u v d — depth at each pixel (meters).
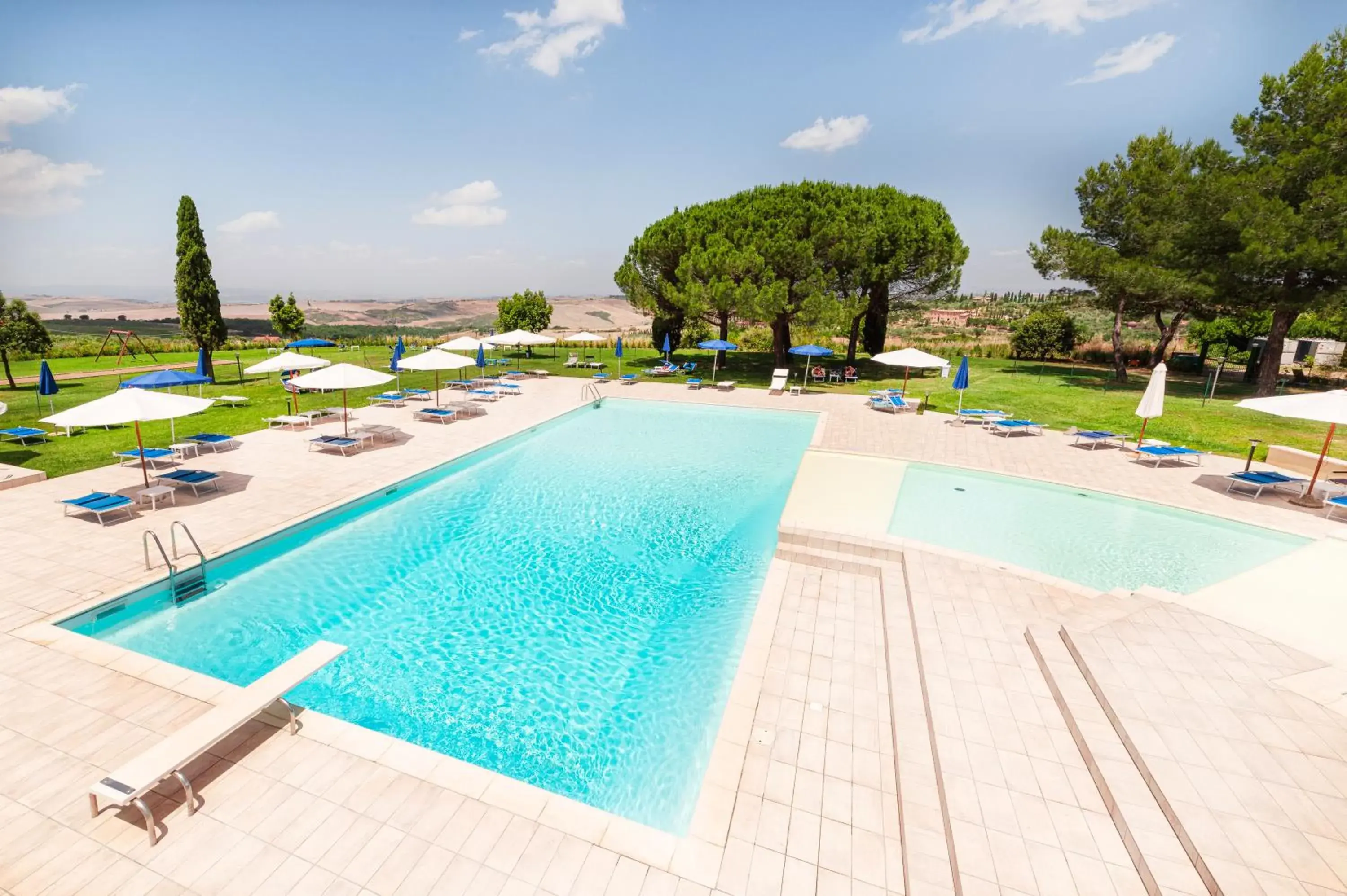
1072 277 21.17
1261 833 3.51
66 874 3.52
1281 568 5.96
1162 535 9.47
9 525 8.45
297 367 15.25
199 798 4.06
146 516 8.95
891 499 10.55
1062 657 5.39
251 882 3.50
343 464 11.95
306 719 4.86
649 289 26.27
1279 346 17.92
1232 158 18.19
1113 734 4.43
